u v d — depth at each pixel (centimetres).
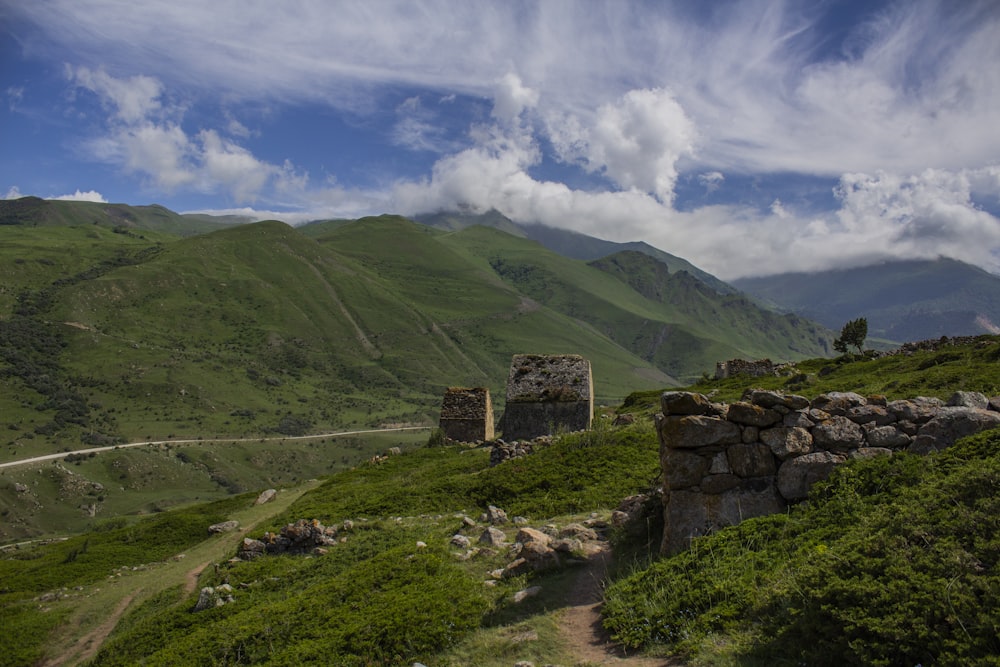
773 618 970
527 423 4253
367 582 1686
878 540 999
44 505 13600
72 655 2339
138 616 2444
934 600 818
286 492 4784
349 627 1420
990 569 851
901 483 1244
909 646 777
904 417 1455
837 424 1455
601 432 3061
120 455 16688
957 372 3028
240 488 17225
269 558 2417
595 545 1672
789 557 1149
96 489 14838
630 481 2461
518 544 1766
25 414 19350
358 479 4303
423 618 1362
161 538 3966
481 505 2628
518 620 1295
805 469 1413
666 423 1515
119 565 3550
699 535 1406
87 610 2767
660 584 1227
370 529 2480
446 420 5250
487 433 5362
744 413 1470
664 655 1002
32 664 2350
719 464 1455
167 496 15388
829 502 1282
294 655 1353
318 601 1661
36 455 16312
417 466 4300
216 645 1574
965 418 1366
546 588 1423
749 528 1305
